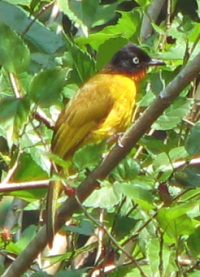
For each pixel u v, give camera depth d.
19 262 10.38
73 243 11.89
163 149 10.78
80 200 10.39
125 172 10.45
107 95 12.34
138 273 11.00
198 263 10.55
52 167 10.52
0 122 9.49
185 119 11.77
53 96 9.55
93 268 10.91
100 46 12.38
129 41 13.41
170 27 12.69
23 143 11.02
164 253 10.27
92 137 12.16
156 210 10.50
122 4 17.59
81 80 12.38
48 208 10.59
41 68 11.85
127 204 11.30
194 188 10.70
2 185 10.70
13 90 9.89
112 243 10.99
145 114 9.88
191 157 10.52
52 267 11.95
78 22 10.82
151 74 12.14
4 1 12.07
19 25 12.04
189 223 10.11
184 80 9.70
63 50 12.13
